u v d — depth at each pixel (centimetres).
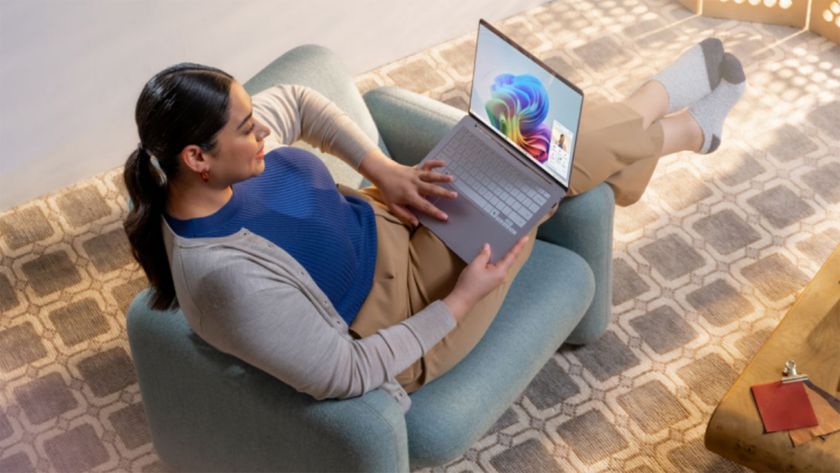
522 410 229
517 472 218
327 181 181
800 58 303
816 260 254
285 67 207
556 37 316
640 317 245
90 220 271
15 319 251
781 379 187
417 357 172
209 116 150
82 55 254
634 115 212
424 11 304
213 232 158
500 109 191
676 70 242
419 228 192
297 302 161
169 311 180
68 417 233
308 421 166
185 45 267
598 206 205
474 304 179
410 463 183
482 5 314
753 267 254
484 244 185
